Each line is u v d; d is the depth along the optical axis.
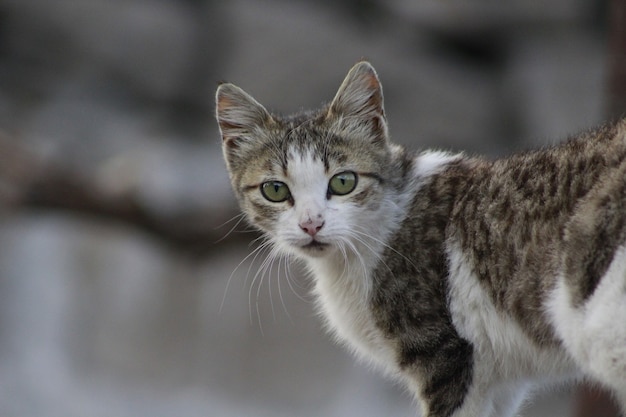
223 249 16.91
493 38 22.72
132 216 16.77
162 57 22.67
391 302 9.85
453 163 10.21
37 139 20.81
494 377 9.62
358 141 10.29
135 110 22.70
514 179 9.32
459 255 9.51
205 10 23.02
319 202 9.99
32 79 22.39
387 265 9.90
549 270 8.72
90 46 22.52
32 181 16.47
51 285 20.58
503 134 22.27
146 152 20.45
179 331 20.50
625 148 8.57
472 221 9.48
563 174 8.88
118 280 20.62
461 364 9.53
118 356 20.42
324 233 9.88
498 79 22.72
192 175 19.08
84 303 20.58
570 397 19.08
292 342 20.44
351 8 23.05
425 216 9.90
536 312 8.96
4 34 22.48
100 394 19.81
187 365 20.41
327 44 22.28
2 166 16.34
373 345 10.20
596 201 8.44
